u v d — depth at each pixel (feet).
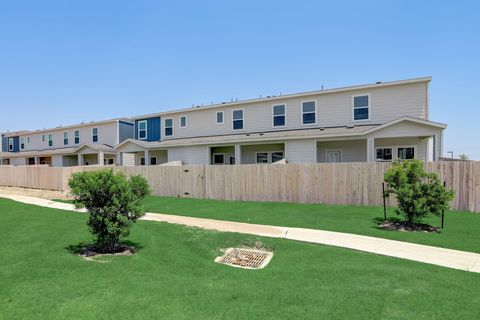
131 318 11.89
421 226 29.66
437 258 20.81
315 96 62.95
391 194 39.50
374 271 18.20
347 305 13.57
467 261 20.18
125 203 22.16
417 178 30.14
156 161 84.23
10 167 77.05
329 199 42.80
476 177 36.73
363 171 41.06
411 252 22.18
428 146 59.11
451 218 33.42
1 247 21.54
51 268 17.40
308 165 44.14
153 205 45.06
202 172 52.01
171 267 18.85
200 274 17.81
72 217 34.45
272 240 25.49
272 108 67.62
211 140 66.95
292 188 45.06
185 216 36.86
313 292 15.02
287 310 13.00
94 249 22.04
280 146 66.80
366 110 58.34
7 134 135.74
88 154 103.14
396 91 56.08
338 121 60.75
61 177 63.57
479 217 33.86
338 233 27.78
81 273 16.80
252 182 47.78
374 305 13.61
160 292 14.47
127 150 80.74
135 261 19.39
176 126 81.41
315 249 22.94
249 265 20.53
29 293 13.91
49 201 50.44
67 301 13.16
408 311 13.10
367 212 36.81
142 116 86.69
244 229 29.50
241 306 13.28
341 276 17.46
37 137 121.80
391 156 59.16
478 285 16.11
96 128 103.35
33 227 28.68
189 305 13.21
